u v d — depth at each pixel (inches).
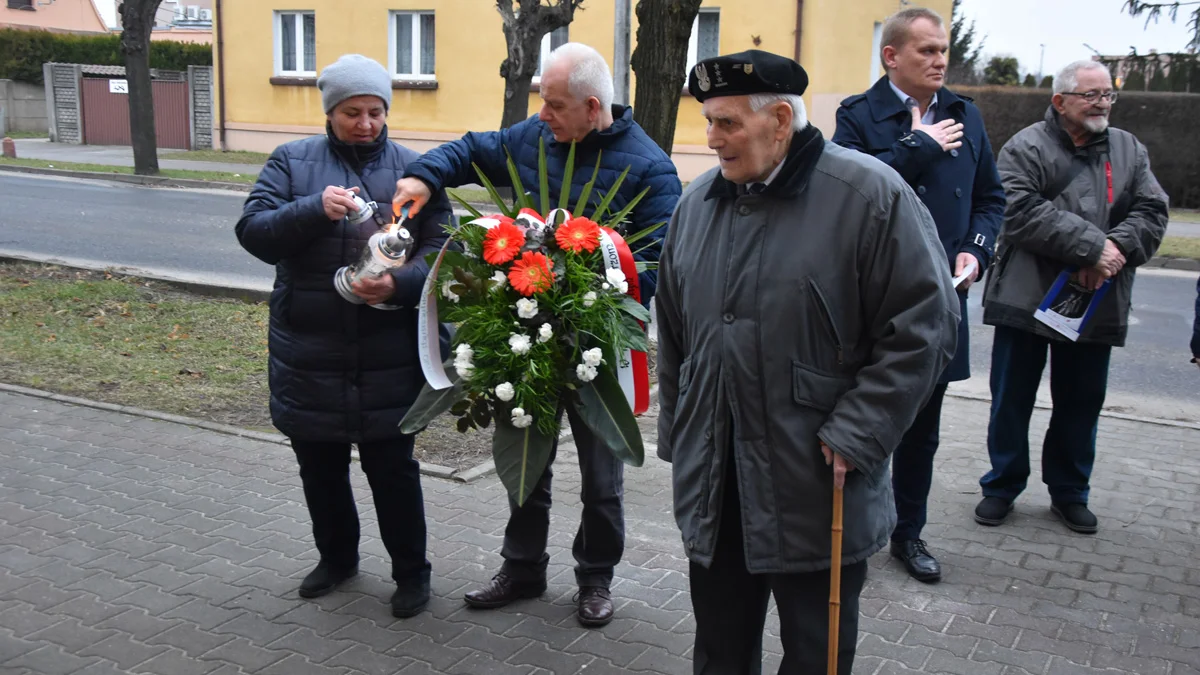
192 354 285.1
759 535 99.6
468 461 205.9
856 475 99.6
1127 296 171.0
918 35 147.1
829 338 97.7
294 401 139.4
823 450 97.5
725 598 108.4
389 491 142.6
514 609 147.5
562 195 130.1
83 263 424.8
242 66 945.5
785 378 97.9
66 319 317.4
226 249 478.6
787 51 714.2
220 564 159.0
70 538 166.6
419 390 142.2
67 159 919.0
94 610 143.5
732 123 95.1
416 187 136.3
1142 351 332.5
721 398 100.8
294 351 138.3
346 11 880.3
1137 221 168.1
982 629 142.6
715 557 107.0
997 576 159.8
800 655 102.3
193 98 1002.1
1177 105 731.4
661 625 143.2
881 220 95.0
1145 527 179.8
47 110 1134.4
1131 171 171.8
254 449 211.8
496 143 147.6
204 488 190.1
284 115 936.3
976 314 400.8
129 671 128.0
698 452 104.3
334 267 135.0
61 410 232.2
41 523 172.1
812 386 97.7
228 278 403.5
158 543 165.8
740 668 111.2
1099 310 169.5
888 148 149.8
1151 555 168.1
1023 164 172.1
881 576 159.0
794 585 102.2
